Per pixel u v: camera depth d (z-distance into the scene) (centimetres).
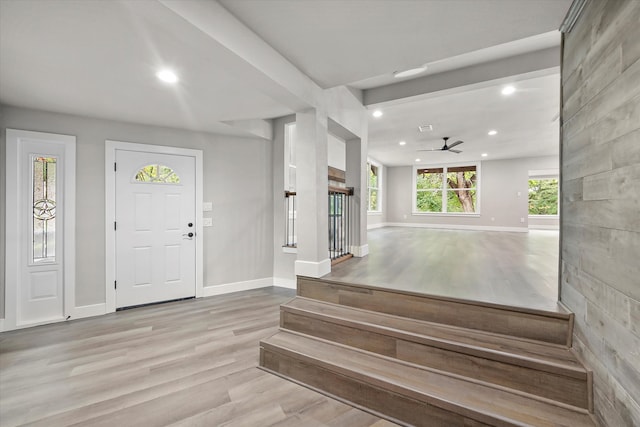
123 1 128
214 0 155
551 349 161
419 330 189
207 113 317
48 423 158
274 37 190
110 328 283
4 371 208
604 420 125
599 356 131
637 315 102
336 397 180
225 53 169
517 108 425
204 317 311
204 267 386
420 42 194
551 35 248
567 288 173
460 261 346
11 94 256
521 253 414
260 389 189
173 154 369
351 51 207
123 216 340
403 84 352
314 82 262
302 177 273
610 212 121
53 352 236
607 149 124
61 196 307
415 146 691
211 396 181
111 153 332
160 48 186
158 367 214
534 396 148
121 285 338
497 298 196
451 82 317
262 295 387
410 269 299
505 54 281
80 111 302
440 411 150
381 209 982
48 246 302
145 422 158
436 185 967
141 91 255
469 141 633
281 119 420
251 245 416
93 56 195
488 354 160
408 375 170
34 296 294
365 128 395
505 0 151
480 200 888
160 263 361
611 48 120
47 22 157
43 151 299
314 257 265
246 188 413
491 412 139
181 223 374
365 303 232
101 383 194
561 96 180
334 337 213
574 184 161
